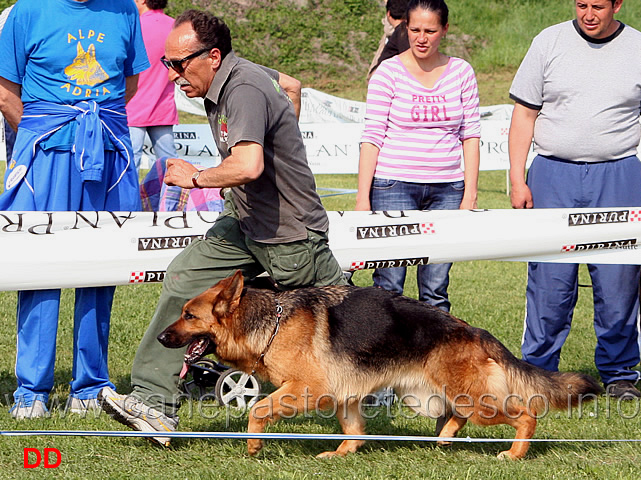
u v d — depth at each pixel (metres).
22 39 7.17
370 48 40.94
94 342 7.71
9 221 7.30
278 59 39.81
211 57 6.18
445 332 6.75
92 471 6.13
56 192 7.42
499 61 40.84
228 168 6.07
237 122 6.08
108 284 7.71
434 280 8.87
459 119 8.60
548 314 8.74
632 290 8.68
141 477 5.95
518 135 8.70
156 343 6.75
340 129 21.12
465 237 8.58
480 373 6.67
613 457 6.82
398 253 8.53
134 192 7.84
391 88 8.54
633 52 8.17
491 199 21.97
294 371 6.46
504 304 12.99
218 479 6.00
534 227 8.58
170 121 13.77
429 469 6.38
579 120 8.29
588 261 8.62
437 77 8.53
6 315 11.25
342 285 6.98
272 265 6.77
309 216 6.69
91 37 7.30
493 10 44.31
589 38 8.19
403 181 8.57
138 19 7.79
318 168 21.22
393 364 6.66
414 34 8.27
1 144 18.73
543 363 8.88
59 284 7.50
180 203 11.12
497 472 6.25
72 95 7.34
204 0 41.28
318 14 42.06
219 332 6.47
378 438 6.68
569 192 8.50
